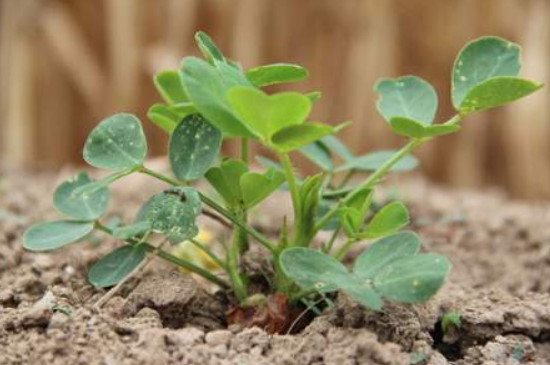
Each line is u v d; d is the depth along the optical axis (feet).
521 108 5.87
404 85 2.66
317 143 2.84
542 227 3.31
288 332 2.61
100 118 5.83
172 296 2.63
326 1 5.76
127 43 5.71
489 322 2.64
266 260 2.72
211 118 2.46
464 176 5.98
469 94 2.52
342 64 5.83
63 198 2.68
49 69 5.83
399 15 5.82
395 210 2.56
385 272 2.48
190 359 2.48
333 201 2.72
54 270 2.81
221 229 3.21
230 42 5.76
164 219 2.54
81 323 2.52
